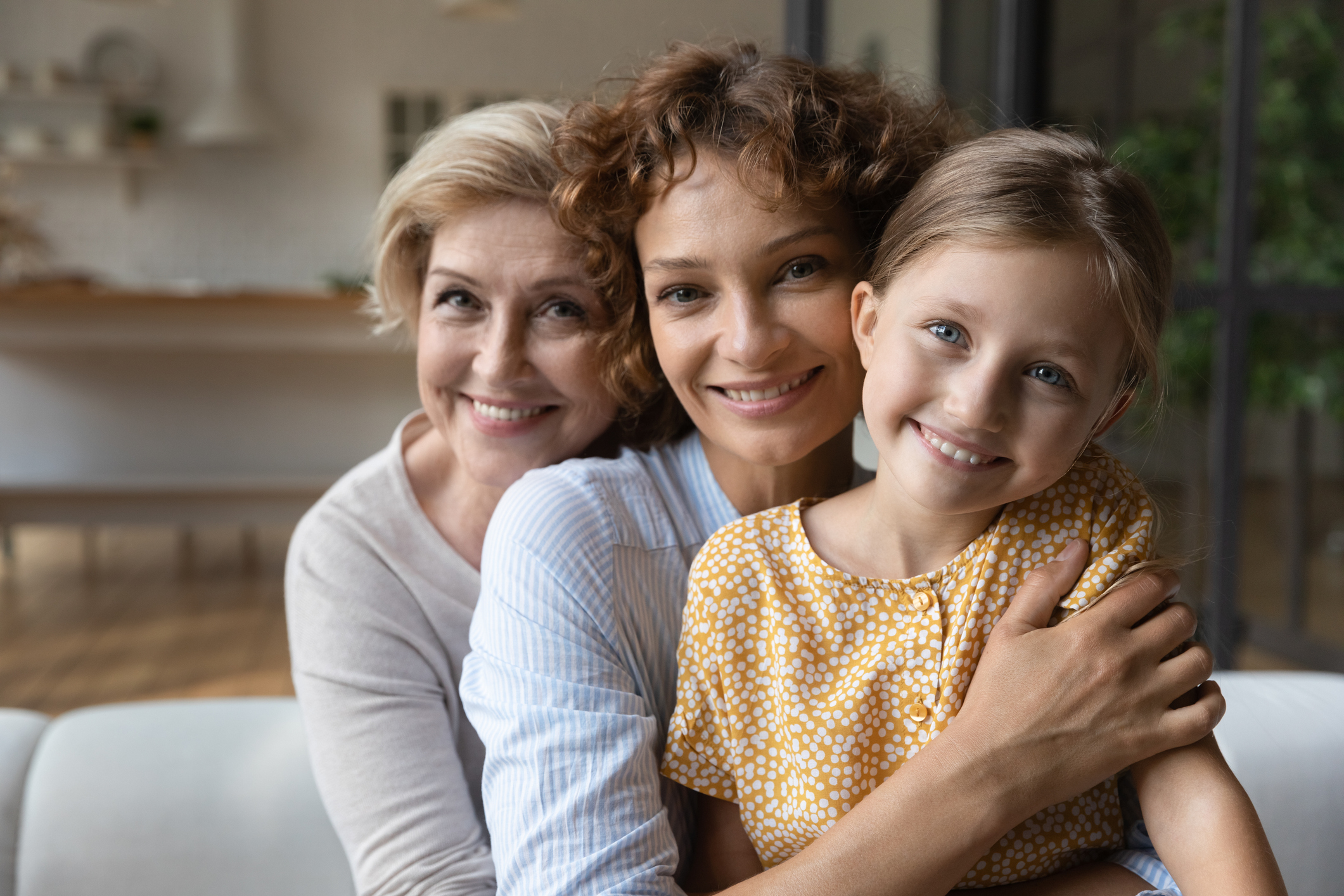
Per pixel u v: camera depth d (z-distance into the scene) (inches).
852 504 30.9
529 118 35.7
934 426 25.8
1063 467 26.1
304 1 267.4
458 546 38.4
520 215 34.2
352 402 202.4
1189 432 101.7
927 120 34.1
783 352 30.2
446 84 273.9
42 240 239.3
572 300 34.9
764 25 279.3
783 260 29.8
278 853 38.1
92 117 266.2
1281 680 46.5
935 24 93.6
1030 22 91.7
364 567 36.5
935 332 25.9
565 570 30.2
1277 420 109.4
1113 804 29.5
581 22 275.1
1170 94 99.2
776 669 29.3
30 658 132.7
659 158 30.2
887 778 28.3
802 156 29.6
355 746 34.7
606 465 33.9
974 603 28.3
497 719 29.6
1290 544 112.9
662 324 31.3
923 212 27.0
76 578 173.8
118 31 262.2
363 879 33.5
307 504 178.5
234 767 39.4
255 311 176.7
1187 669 27.1
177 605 157.9
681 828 32.5
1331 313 103.2
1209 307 100.7
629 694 29.6
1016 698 26.6
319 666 35.7
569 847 27.3
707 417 31.9
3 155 254.7
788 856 29.5
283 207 272.2
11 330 169.6
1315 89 101.3
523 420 36.2
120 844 37.4
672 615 32.3
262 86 267.7
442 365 35.7
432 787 34.4
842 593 29.2
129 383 195.8
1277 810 40.7
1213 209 101.0
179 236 269.3
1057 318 24.8
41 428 194.1
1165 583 28.3
